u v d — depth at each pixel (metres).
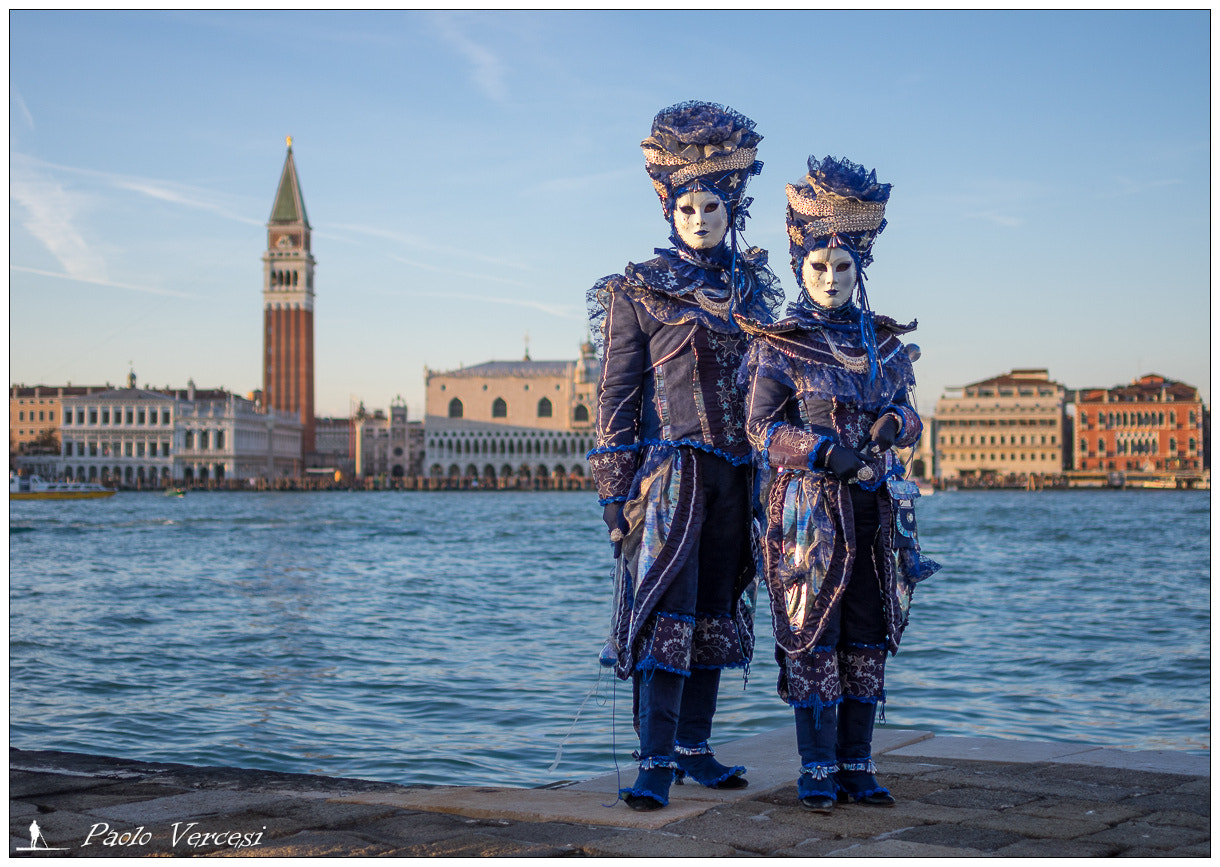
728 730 11.77
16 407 175.50
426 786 5.54
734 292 5.59
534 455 167.38
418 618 23.67
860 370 5.39
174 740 11.94
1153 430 152.50
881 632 5.26
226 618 23.69
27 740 11.94
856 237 5.48
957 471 158.62
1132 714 12.99
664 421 5.48
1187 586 30.44
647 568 5.27
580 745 11.48
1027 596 27.72
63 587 31.31
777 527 5.27
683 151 5.57
